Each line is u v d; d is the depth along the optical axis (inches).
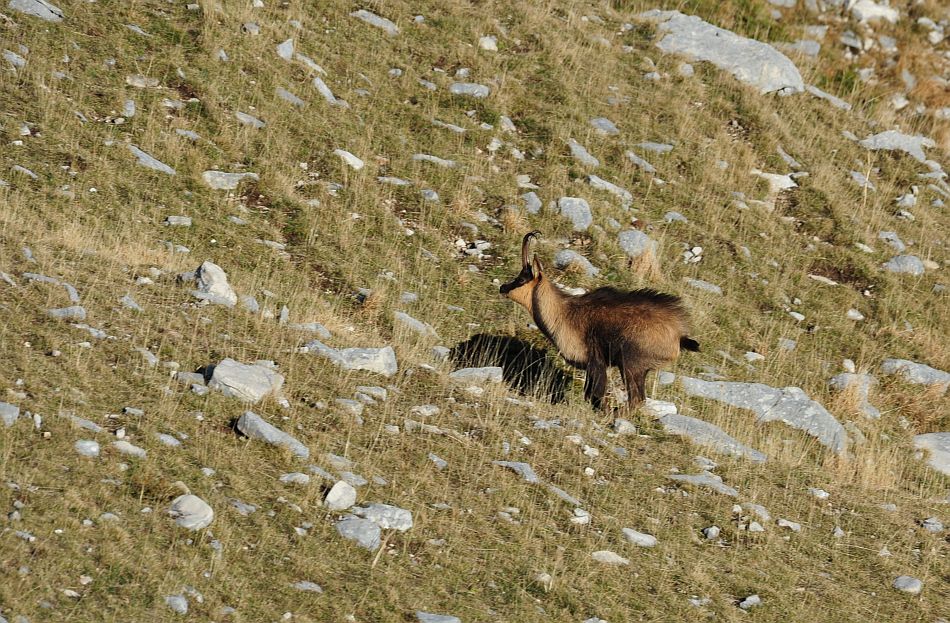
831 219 2455.7
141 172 1932.8
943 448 1827.0
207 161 2050.9
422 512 1228.5
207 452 1208.2
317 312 1711.4
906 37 3430.1
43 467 1067.3
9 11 2185.0
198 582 989.2
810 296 2214.6
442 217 2138.3
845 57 3351.4
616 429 1608.0
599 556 1238.9
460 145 2368.4
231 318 1573.6
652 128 2603.3
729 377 1895.9
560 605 1130.7
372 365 1562.5
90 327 1386.6
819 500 1541.6
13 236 1552.7
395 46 2664.9
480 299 1952.5
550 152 2411.4
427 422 1461.6
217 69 2283.5
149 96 2137.1
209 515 1071.0
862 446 1765.5
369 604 1039.0
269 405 1357.0
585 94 2657.5
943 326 2224.4
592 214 2235.5
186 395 1310.3
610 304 1589.6
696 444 1610.5
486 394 1614.2
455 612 1065.5
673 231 2285.9
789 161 2642.7
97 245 1652.3
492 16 2901.1
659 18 3132.4
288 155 2166.6
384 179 2198.6
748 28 3363.7
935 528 1513.3
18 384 1194.0
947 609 1305.4
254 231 1927.9
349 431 1368.1
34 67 2063.2
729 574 1283.2
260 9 2578.7
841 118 2940.5
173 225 1838.1
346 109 2363.4
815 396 1910.7
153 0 2452.0
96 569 955.3
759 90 2883.9
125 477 1106.1
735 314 2092.8
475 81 2598.4
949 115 3193.9
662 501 1417.3
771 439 1697.8
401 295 1888.5
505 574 1162.0
